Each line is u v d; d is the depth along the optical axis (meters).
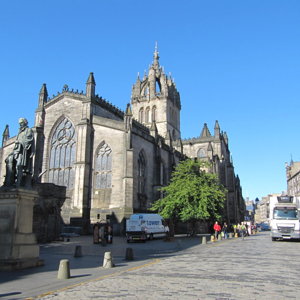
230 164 119.06
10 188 19.64
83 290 13.33
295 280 15.80
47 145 71.19
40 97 73.25
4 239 19.03
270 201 50.22
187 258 25.67
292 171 173.00
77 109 69.69
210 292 12.93
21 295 12.52
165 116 111.38
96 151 66.12
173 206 59.69
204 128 123.44
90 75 70.06
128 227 46.72
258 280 15.72
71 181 66.81
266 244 42.16
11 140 73.00
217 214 62.75
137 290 13.30
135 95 118.25
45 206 43.16
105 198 63.03
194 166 65.75
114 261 23.75
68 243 42.25
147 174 72.31
